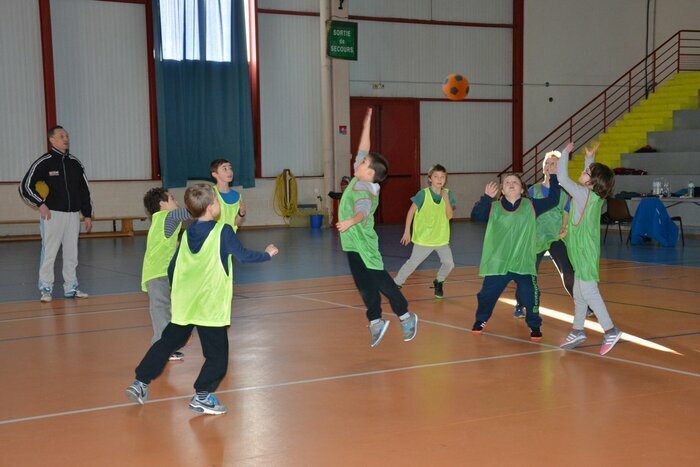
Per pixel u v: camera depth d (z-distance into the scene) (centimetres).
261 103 2031
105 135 1853
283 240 1641
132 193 1889
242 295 859
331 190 2075
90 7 1816
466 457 344
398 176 2225
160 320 522
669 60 2406
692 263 1146
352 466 336
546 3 2338
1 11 1723
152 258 517
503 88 2330
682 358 538
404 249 1417
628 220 1516
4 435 385
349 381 484
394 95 2194
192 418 411
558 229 682
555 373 498
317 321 697
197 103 1922
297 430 387
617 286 896
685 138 1995
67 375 510
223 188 657
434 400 438
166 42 1875
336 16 2025
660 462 336
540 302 789
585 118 2409
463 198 2306
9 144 1752
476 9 2272
